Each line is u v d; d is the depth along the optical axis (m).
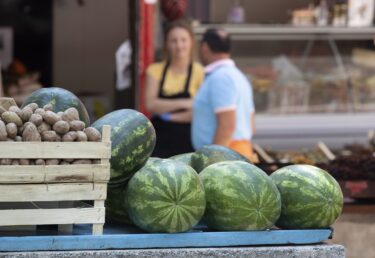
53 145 4.89
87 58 15.12
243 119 10.88
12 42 15.12
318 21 15.84
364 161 9.85
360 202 9.90
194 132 10.93
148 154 5.60
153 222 5.14
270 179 5.46
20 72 14.41
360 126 15.59
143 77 12.70
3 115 4.91
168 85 12.35
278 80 15.48
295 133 15.33
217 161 6.07
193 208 5.16
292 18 15.87
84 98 14.69
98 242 5.01
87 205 5.30
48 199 4.89
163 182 5.15
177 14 13.38
